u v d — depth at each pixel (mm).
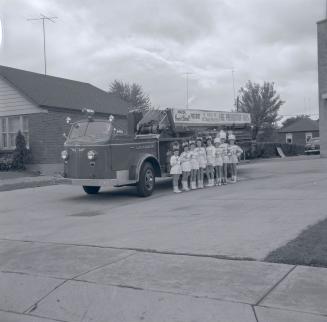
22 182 19188
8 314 5523
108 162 13461
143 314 5125
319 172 18875
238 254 6621
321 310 4777
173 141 16016
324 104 28688
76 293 5781
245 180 17844
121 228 9172
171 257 6742
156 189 16344
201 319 4867
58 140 23859
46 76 28078
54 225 10094
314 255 6250
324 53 28344
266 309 4883
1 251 7902
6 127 24281
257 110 53250
